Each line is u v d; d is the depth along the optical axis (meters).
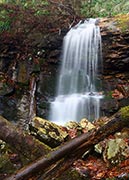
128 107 1.74
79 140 1.69
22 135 2.04
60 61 9.95
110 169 4.24
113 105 8.60
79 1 12.38
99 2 12.87
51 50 9.95
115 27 9.65
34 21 10.21
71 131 6.23
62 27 10.27
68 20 10.61
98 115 8.76
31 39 9.96
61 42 9.99
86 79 9.84
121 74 9.58
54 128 5.41
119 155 4.46
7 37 9.87
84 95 9.46
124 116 1.71
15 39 9.90
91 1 12.81
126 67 9.51
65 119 9.01
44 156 1.69
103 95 9.27
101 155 4.58
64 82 9.78
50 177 1.69
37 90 9.28
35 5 10.75
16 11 10.38
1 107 8.66
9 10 10.37
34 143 2.05
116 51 9.51
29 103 8.88
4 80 9.24
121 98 8.73
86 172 4.07
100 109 8.78
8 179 1.65
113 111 8.52
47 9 10.71
